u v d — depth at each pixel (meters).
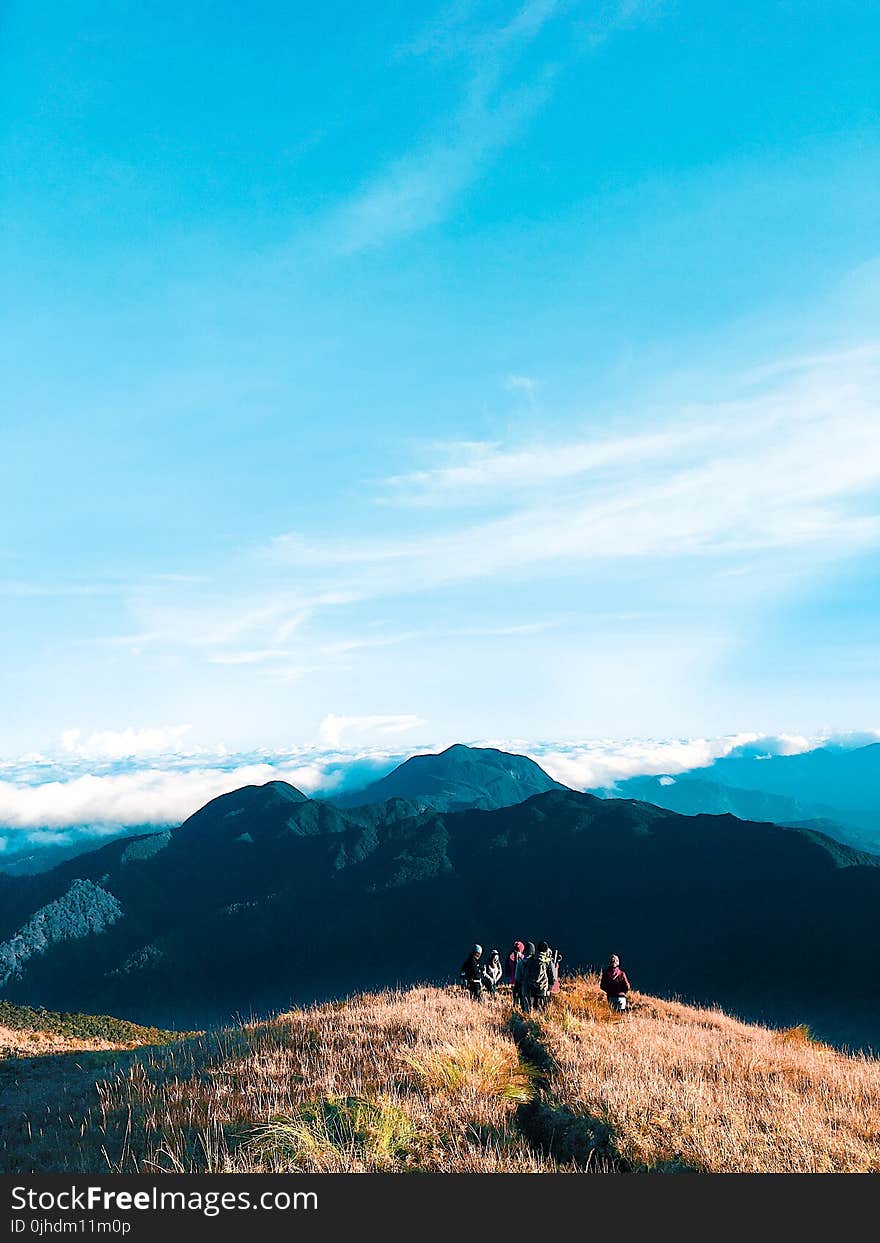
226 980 188.25
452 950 179.75
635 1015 20.58
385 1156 8.04
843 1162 8.31
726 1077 11.78
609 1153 8.54
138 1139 8.99
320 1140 8.27
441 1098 9.84
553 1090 10.83
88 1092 12.12
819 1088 11.45
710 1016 22.92
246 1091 10.34
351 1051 12.43
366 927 196.12
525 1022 17.48
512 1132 9.07
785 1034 19.55
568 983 25.28
